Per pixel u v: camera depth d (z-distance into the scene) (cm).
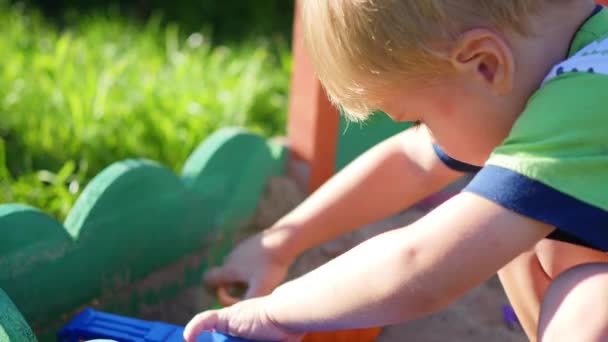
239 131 182
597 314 100
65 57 256
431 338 158
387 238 107
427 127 112
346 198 146
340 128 192
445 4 101
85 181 194
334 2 104
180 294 171
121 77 244
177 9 360
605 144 99
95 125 211
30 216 133
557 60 106
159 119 218
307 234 148
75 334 120
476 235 99
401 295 103
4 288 129
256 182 190
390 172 145
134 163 154
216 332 116
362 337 154
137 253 157
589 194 98
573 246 121
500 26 103
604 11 111
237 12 364
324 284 108
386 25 103
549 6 107
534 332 131
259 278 147
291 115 196
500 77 104
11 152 201
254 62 272
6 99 221
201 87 245
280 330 112
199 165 173
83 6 356
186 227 170
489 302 170
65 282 141
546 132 99
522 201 98
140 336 118
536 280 128
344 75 108
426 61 103
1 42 264
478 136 109
